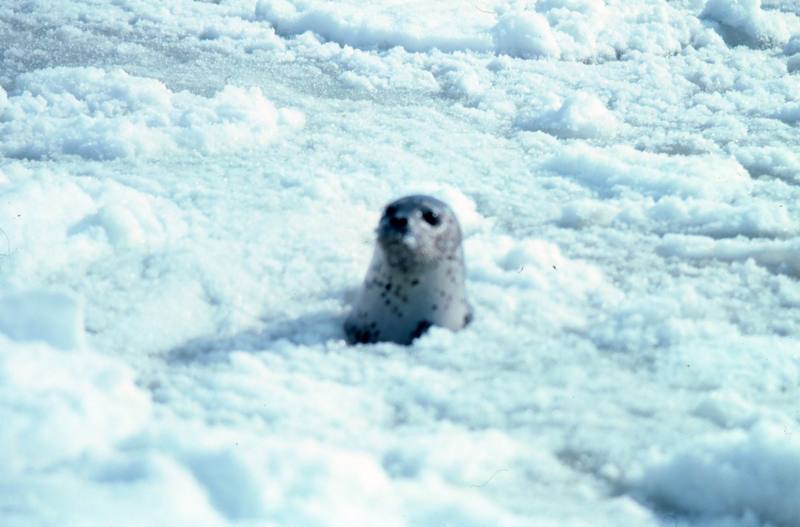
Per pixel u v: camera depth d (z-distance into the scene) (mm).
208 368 6723
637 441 5922
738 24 15773
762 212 9391
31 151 10703
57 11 16500
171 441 5121
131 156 10625
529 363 6848
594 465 5680
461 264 7258
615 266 8531
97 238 8547
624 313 7582
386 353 6918
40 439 5066
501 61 14305
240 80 13375
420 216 6926
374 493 4910
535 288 7980
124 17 16281
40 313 6250
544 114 12219
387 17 15820
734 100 12922
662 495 5477
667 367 6859
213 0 17375
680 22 15891
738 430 5898
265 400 6145
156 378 6566
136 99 11961
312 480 4789
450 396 6340
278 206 9453
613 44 15148
